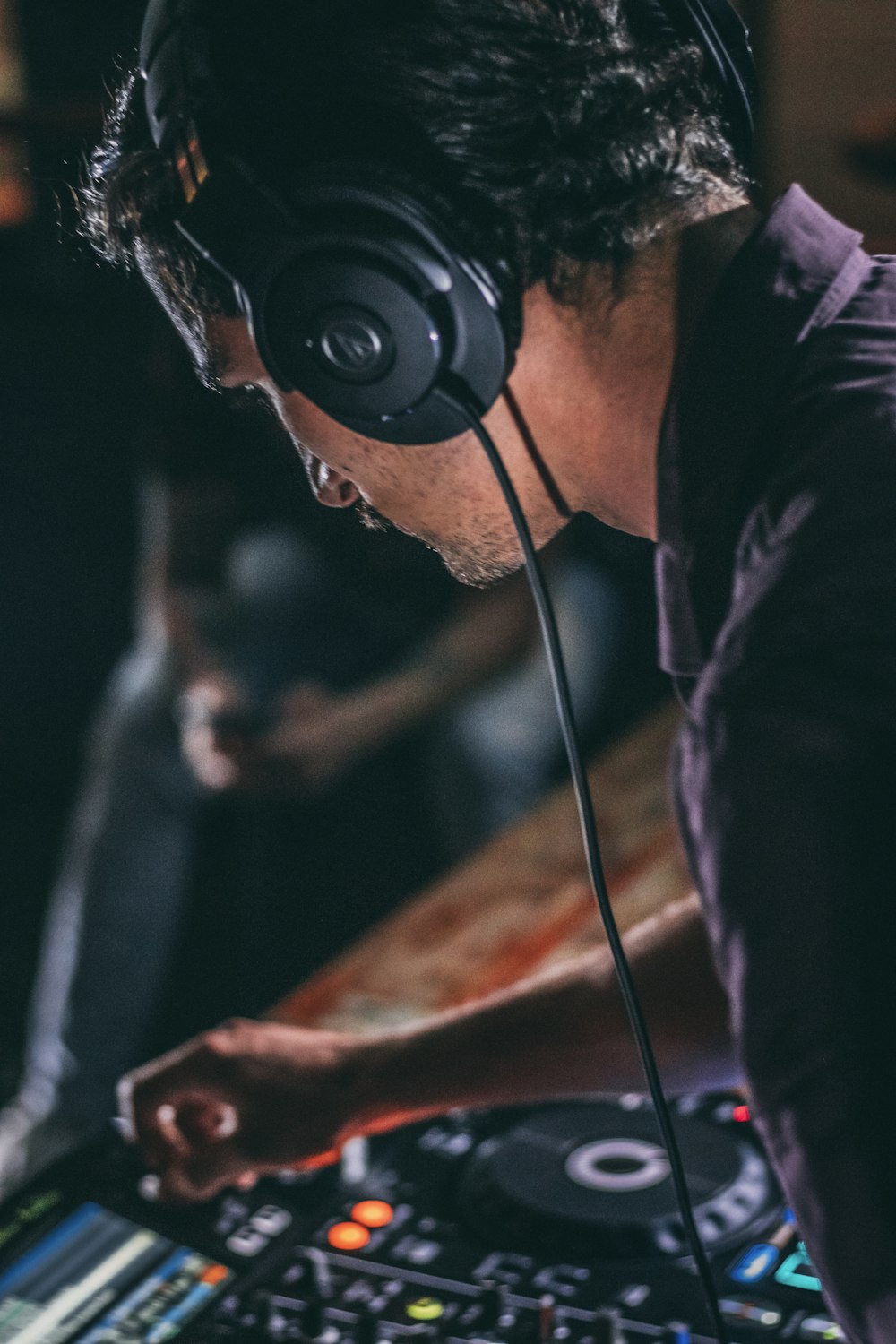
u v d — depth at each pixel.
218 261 0.71
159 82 0.72
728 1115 1.09
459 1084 1.02
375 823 3.86
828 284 0.70
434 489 0.79
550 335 0.74
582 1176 1.03
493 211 0.69
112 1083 2.65
